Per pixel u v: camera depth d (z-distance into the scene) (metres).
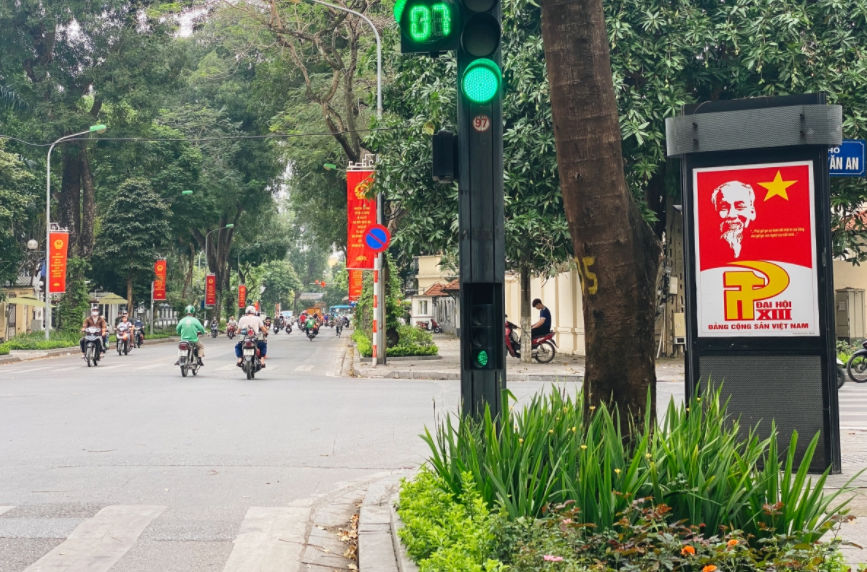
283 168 41.59
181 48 45.06
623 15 18.95
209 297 68.50
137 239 54.09
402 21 5.31
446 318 67.00
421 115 20.67
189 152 56.50
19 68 42.94
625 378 5.18
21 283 56.41
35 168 47.44
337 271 162.12
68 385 17.77
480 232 5.41
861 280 25.86
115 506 6.91
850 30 18.88
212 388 17.00
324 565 5.48
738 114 7.31
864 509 6.06
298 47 29.50
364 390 16.55
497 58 5.29
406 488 5.66
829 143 7.12
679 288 25.05
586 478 4.32
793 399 7.25
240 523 6.43
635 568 3.73
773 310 7.30
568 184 5.14
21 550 5.64
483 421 5.31
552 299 34.59
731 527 4.13
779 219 7.30
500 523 4.16
